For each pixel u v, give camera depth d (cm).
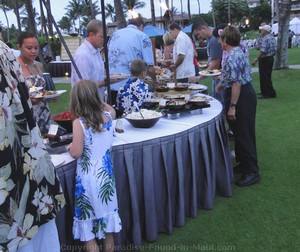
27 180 110
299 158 400
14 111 106
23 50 269
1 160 99
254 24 5194
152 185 239
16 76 112
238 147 335
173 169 255
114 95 364
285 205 295
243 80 309
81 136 199
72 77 319
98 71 318
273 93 761
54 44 1667
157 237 254
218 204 302
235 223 271
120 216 233
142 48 374
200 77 449
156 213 249
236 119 322
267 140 472
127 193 232
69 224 211
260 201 304
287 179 346
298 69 1099
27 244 116
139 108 309
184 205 269
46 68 1291
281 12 1063
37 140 116
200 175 285
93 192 201
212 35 487
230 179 321
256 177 339
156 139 238
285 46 1091
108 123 210
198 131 273
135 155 230
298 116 588
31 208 111
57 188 125
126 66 371
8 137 102
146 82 379
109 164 208
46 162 120
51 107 757
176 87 372
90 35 310
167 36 719
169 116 292
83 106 200
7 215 102
